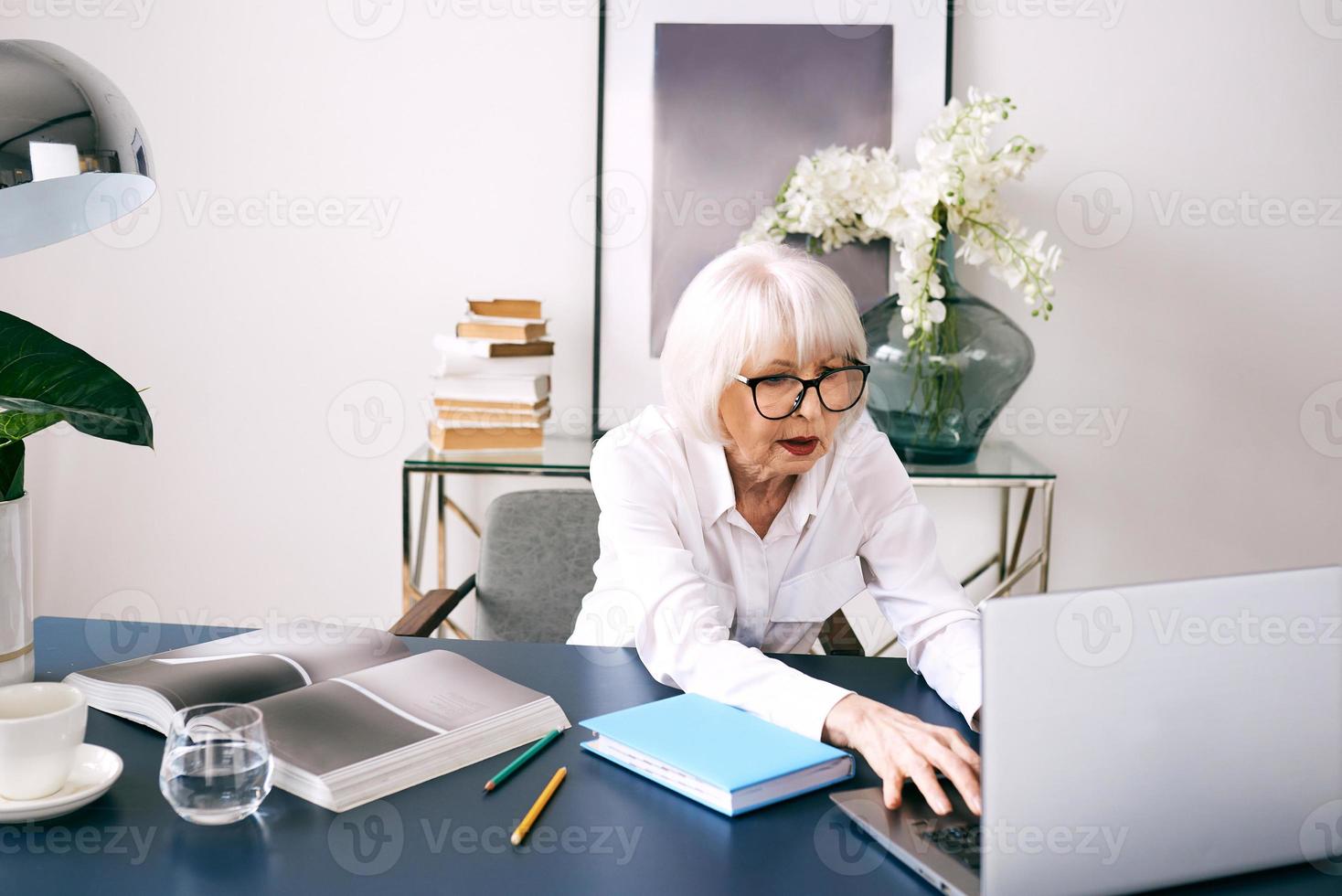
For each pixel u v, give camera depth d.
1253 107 2.58
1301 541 2.71
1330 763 0.96
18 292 2.72
